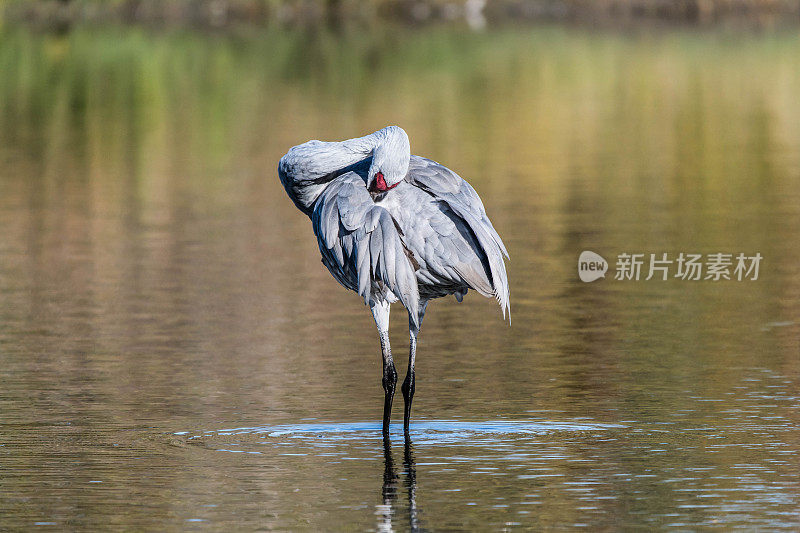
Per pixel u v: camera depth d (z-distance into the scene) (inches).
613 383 455.5
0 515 314.3
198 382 462.3
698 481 338.6
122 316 572.1
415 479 344.2
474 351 510.6
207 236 757.3
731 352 500.7
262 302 600.7
